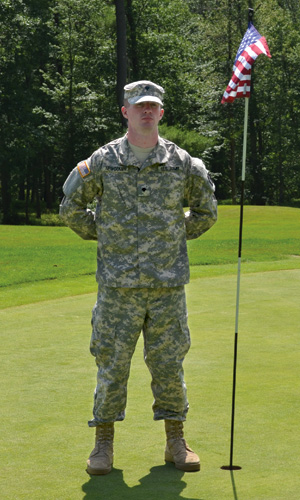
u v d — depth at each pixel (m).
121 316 3.54
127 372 3.61
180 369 3.61
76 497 3.19
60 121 39.62
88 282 11.10
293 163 48.69
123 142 3.54
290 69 47.06
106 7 38.62
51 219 41.16
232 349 6.20
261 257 14.48
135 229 3.48
